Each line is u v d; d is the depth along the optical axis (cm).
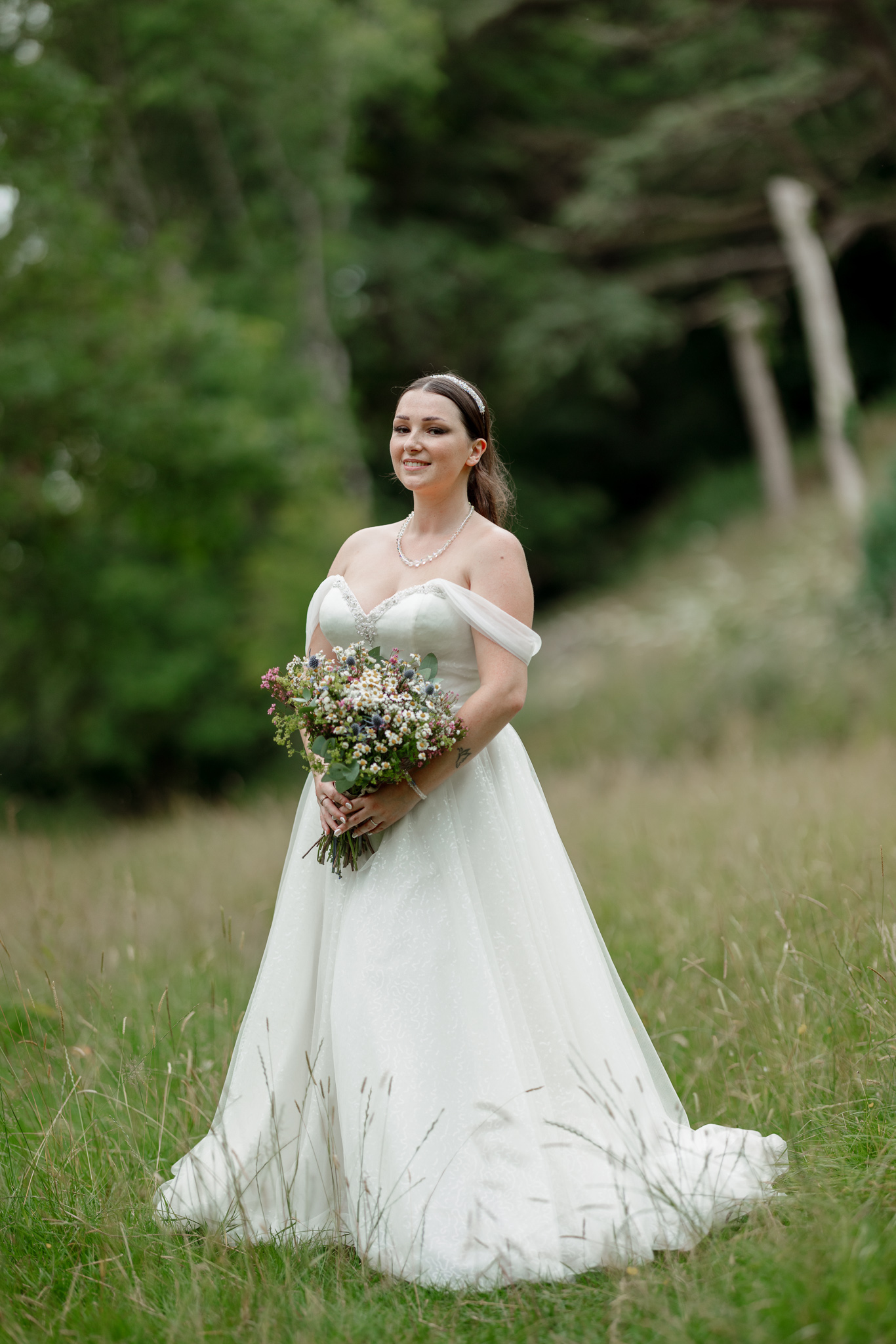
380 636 338
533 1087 311
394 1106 299
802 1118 335
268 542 1752
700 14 1822
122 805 1706
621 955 491
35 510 1395
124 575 1692
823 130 2061
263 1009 337
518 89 2431
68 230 1293
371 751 312
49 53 1373
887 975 369
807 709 1332
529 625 333
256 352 1437
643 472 2794
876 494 1642
